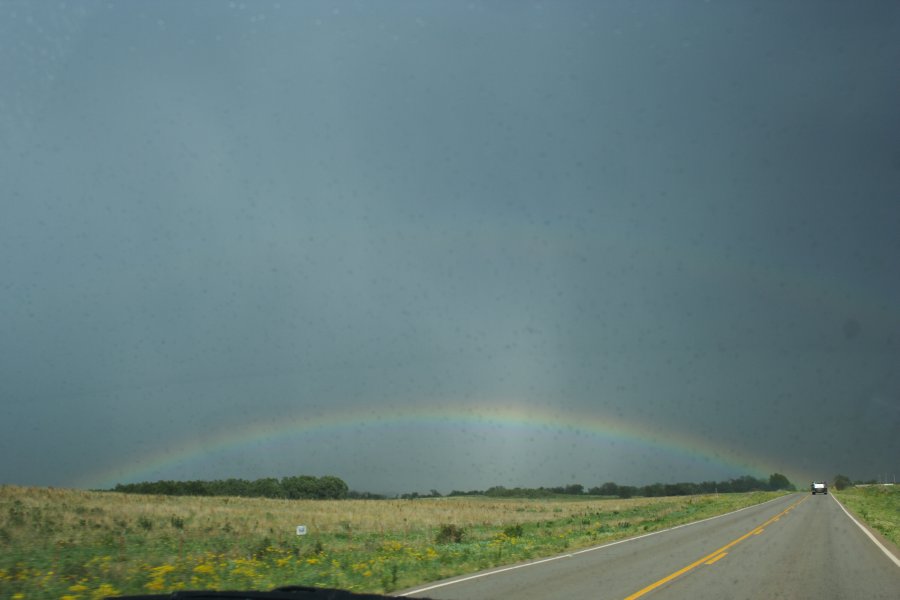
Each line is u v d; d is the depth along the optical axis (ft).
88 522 82.23
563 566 46.78
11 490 127.44
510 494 323.57
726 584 37.60
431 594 33.91
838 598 33.17
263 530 88.02
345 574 41.68
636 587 36.42
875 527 83.97
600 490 334.85
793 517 107.65
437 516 134.41
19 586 34.76
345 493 351.46
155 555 52.90
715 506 165.99
